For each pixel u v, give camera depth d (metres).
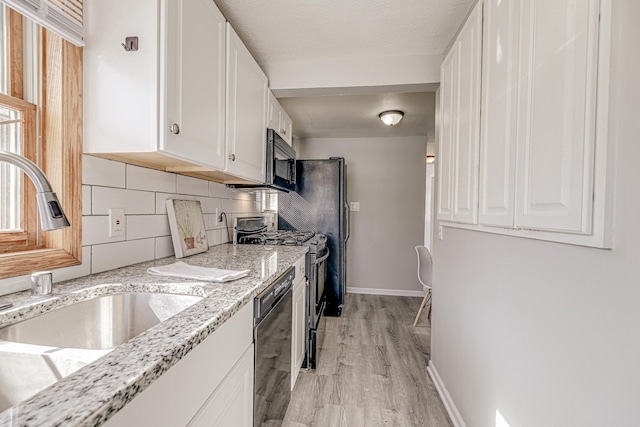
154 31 1.02
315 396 1.88
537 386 0.94
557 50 0.80
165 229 1.55
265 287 1.17
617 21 0.65
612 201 0.67
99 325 0.97
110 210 1.20
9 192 0.95
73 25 0.98
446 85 1.82
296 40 1.92
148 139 1.03
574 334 0.79
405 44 1.96
